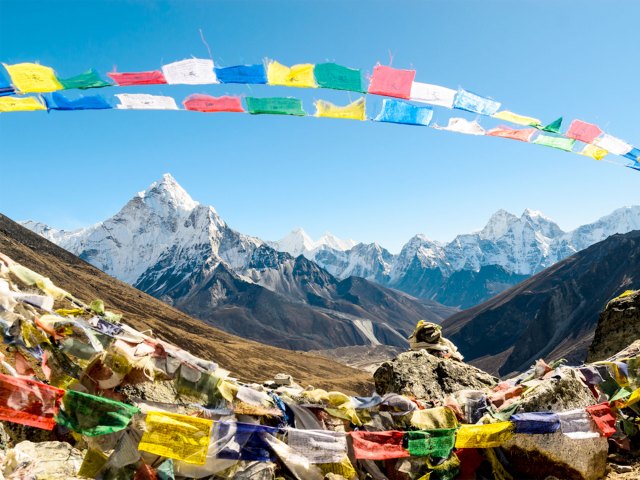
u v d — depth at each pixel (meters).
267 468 5.98
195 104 5.71
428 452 6.68
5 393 5.01
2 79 5.07
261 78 5.49
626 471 7.84
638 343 9.68
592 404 8.03
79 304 6.29
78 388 5.90
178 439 5.59
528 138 7.86
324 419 7.31
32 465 6.69
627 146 7.80
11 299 5.66
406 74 5.74
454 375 10.70
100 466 5.68
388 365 11.04
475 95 6.37
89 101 5.57
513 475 7.29
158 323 168.25
